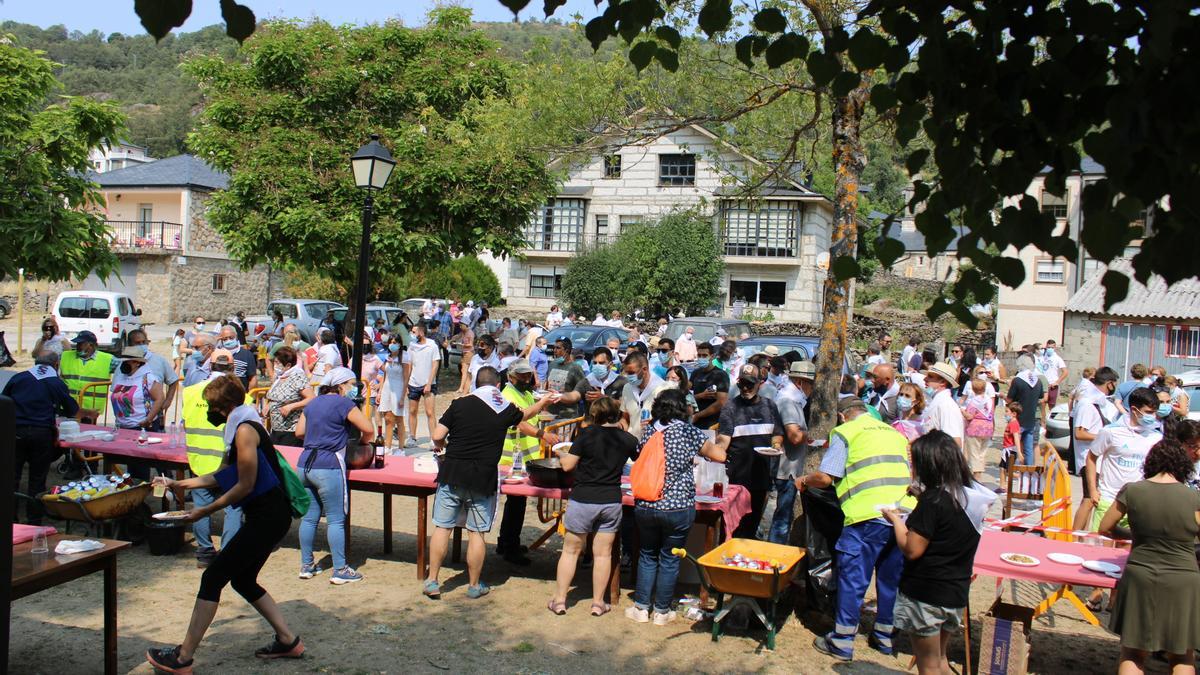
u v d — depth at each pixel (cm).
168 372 968
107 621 516
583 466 664
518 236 1964
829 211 3891
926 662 489
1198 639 479
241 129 1841
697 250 3434
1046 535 710
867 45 321
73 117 1144
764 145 945
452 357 2461
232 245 1795
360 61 1894
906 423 941
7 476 419
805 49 342
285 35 1845
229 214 1803
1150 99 246
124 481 795
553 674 558
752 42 360
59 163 1155
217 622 632
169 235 3650
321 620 640
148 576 729
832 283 730
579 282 3553
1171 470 497
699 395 964
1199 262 252
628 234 3562
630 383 926
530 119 920
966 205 301
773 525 757
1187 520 481
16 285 3909
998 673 540
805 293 3753
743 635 632
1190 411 1310
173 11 260
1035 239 292
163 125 9788
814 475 612
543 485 716
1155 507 489
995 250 355
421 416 1650
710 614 664
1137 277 262
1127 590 498
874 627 618
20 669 541
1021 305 3250
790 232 3734
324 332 1240
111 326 2422
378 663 568
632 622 653
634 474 643
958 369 1748
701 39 852
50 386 832
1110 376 988
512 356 1425
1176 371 2142
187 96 10762
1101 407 1005
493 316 3784
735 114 866
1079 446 1136
